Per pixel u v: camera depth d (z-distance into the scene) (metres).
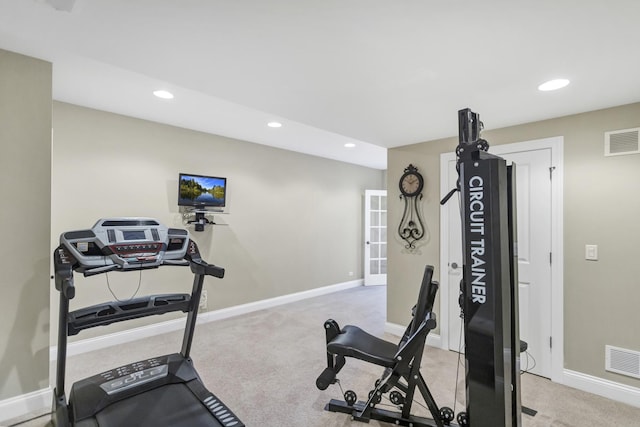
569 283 2.63
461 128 1.68
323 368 2.85
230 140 4.29
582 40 1.62
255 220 4.58
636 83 2.08
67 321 1.83
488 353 1.56
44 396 2.04
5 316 1.93
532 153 2.82
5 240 1.93
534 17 1.44
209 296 4.07
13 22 1.56
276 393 2.45
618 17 1.43
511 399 1.66
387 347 2.21
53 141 2.96
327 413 2.21
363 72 2.00
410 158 3.68
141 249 1.96
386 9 1.40
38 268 2.03
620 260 2.42
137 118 3.47
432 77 2.06
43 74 2.08
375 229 6.52
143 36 1.65
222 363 2.92
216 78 2.11
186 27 1.57
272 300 4.80
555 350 2.68
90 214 3.15
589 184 2.55
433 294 2.08
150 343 3.33
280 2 1.37
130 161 3.42
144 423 1.75
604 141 2.50
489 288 1.56
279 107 2.61
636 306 2.35
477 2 1.35
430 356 3.19
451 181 3.38
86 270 1.82
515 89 2.20
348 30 1.57
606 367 2.46
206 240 4.05
